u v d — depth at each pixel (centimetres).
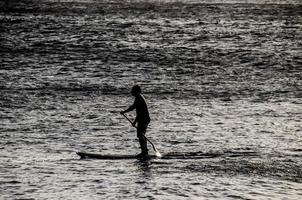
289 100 12156
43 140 8294
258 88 13688
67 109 11050
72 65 17362
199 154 7169
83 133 8862
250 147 7712
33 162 6769
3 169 6362
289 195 5206
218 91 13262
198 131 9006
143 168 6375
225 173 6059
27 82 14350
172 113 10656
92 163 6700
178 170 6241
